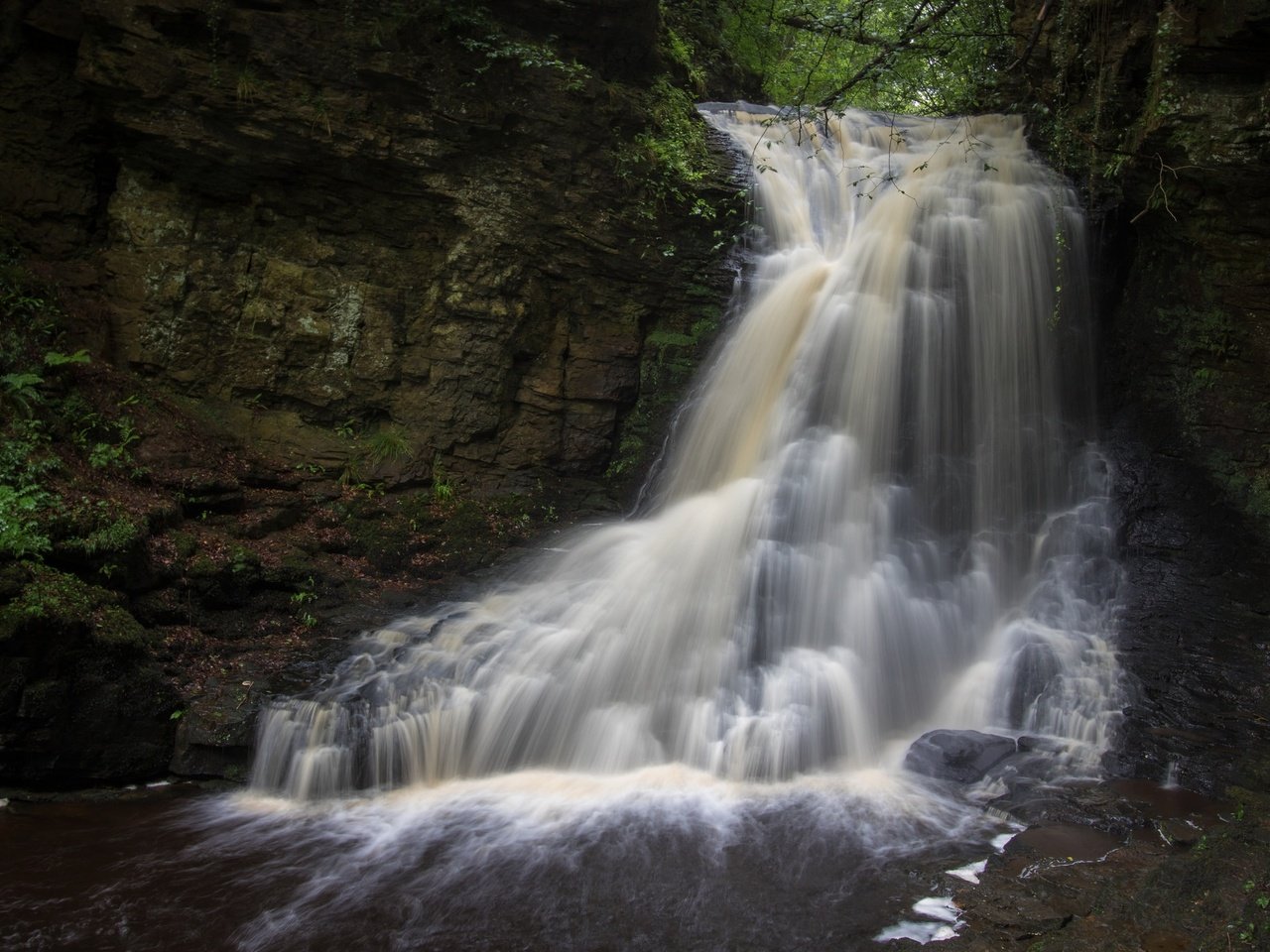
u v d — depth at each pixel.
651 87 12.37
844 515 10.07
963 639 9.20
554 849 6.57
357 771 7.50
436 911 5.86
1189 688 8.03
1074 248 11.12
